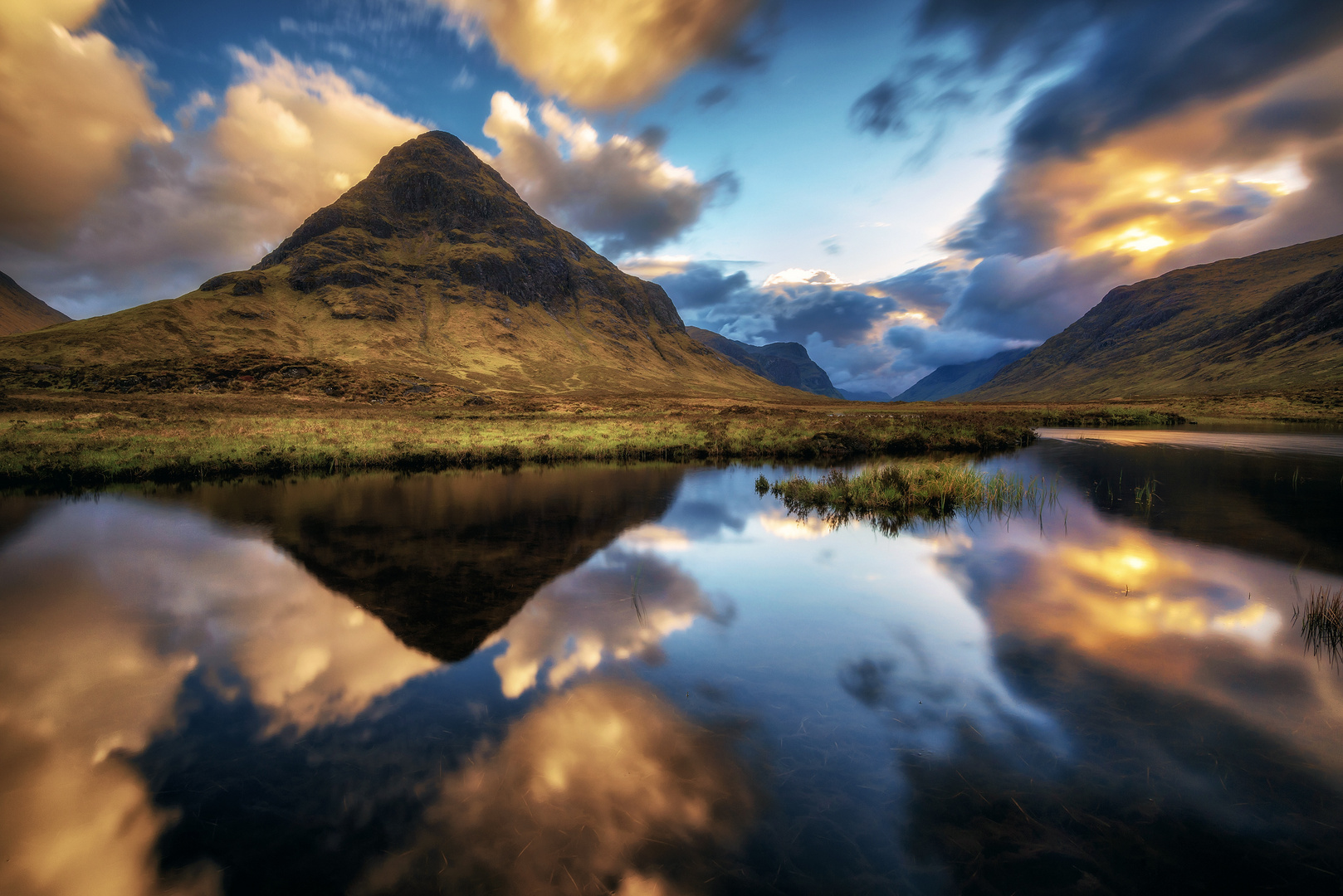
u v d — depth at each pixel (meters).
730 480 17.05
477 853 2.91
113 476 16.61
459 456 21.38
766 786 3.41
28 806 3.23
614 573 7.79
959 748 3.78
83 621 6.07
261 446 20.89
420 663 5.07
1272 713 4.15
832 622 6.00
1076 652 5.23
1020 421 41.75
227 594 6.91
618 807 3.24
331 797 3.31
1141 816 3.14
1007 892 2.65
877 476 14.77
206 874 2.80
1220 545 9.15
